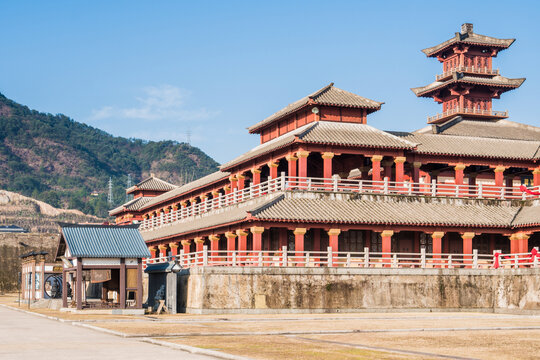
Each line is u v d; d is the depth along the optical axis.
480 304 63.72
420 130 91.62
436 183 76.19
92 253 56.69
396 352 31.36
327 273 59.91
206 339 36.00
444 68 108.62
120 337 37.12
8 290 127.88
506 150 78.00
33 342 34.47
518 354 31.42
